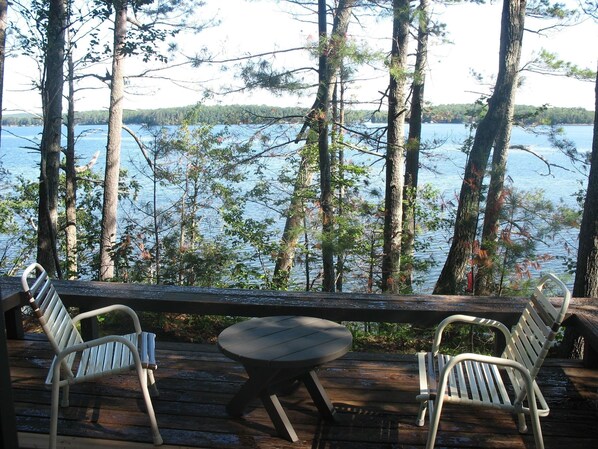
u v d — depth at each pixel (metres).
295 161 11.29
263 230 10.65
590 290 6.02
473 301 3.75
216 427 2.82
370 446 2.67
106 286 4.05
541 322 2.47
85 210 14.24
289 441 2.71
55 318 2.73
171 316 5.65
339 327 2.88
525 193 7.29
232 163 10.68
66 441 2.69
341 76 8.78
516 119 10.88
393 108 10.29
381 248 10.01
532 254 6.24
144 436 2.73
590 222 5.97
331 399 3.11
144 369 2.67
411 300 3.77
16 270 13.20
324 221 8.77
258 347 2.60
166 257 8.74
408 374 3.42
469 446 2.67
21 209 14.39
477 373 2.66
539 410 2.39
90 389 3.20
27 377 3.34
